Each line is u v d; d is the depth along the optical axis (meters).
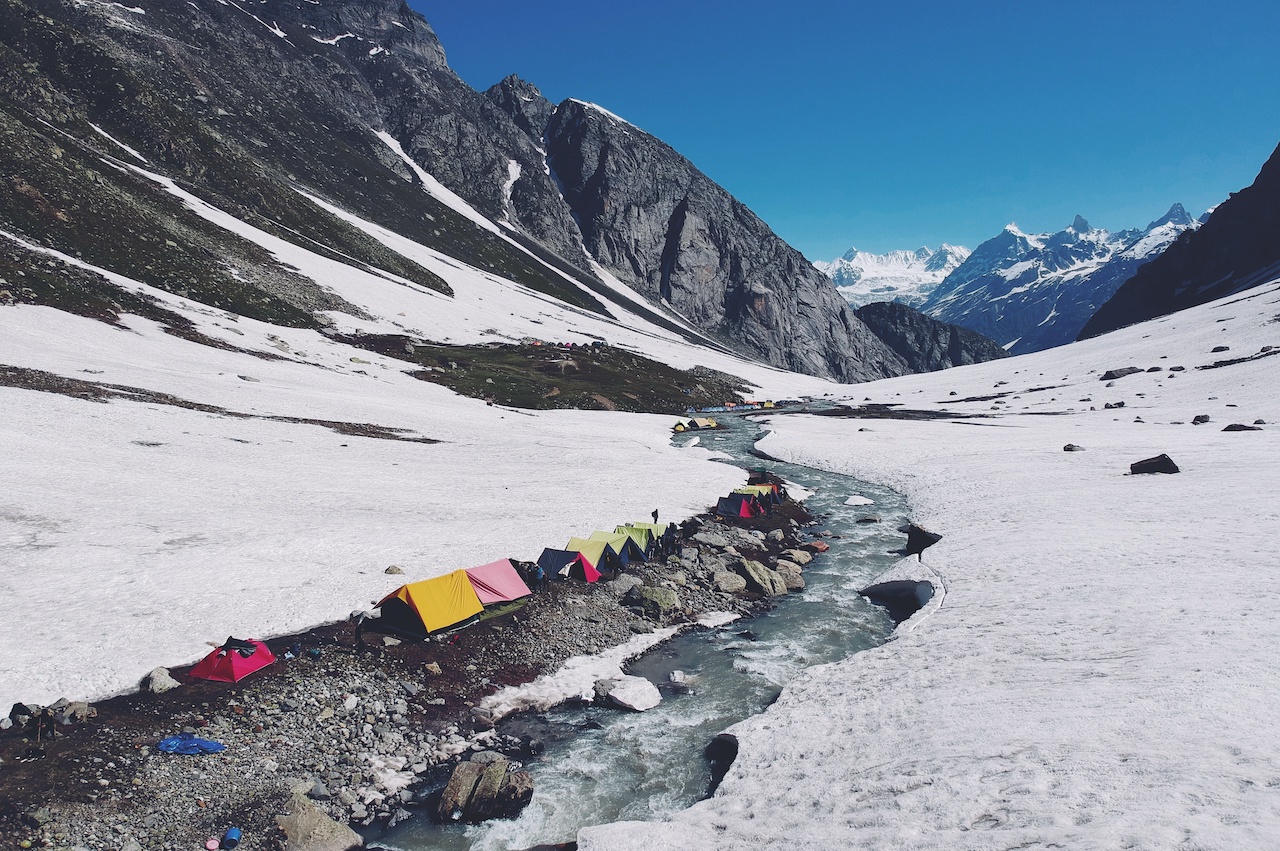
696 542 37.62
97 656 19.88
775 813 13.84
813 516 47.47
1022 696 15.88
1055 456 54.53
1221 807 9.29
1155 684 14.58
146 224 85.56
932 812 11.66
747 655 25.70
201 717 18.34
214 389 54.91
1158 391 87.56
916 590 30.48
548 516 38.91
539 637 25.52
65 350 51.44
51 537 26.28
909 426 87.56
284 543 29.61
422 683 21.72
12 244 63.09
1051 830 10.02
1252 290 142.50
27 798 14.60
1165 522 30.61
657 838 13.84
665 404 113.06
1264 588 19.80
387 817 16.30
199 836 14.70
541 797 17.17
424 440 58.03
